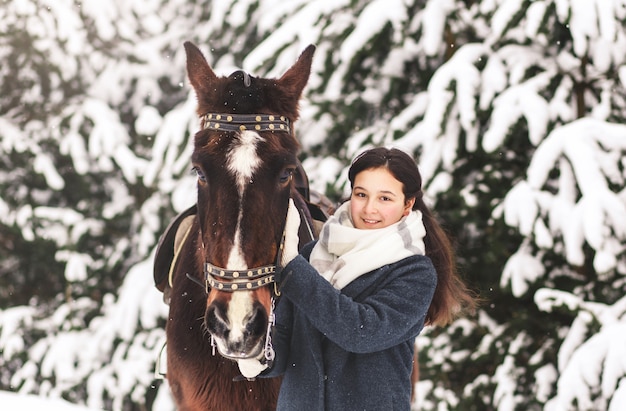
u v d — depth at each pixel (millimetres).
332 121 5676
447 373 5609
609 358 4156
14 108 8062
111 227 7555
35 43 7438
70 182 8008
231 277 2152
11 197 7820
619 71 4859
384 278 2088
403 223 2143
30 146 7453
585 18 4445
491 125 4645
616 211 4277
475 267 5543
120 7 7941
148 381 6285
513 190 4609
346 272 2076
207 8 7809
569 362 4324
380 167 2145
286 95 2381
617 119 4988
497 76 4855
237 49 6570
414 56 5637
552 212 4492
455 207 5492
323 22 5191
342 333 1963
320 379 2064
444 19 5074
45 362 6895
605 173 4441
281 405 2160
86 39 7855
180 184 5824
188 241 2975
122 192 7602
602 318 4469
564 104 4844
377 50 5359
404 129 5273
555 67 5000
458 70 4867
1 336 7371
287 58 5203
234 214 2168
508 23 4613
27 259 8273
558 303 4535
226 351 2121
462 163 5266
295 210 2322
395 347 2109
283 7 5371
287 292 2002
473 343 5531
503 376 5062
